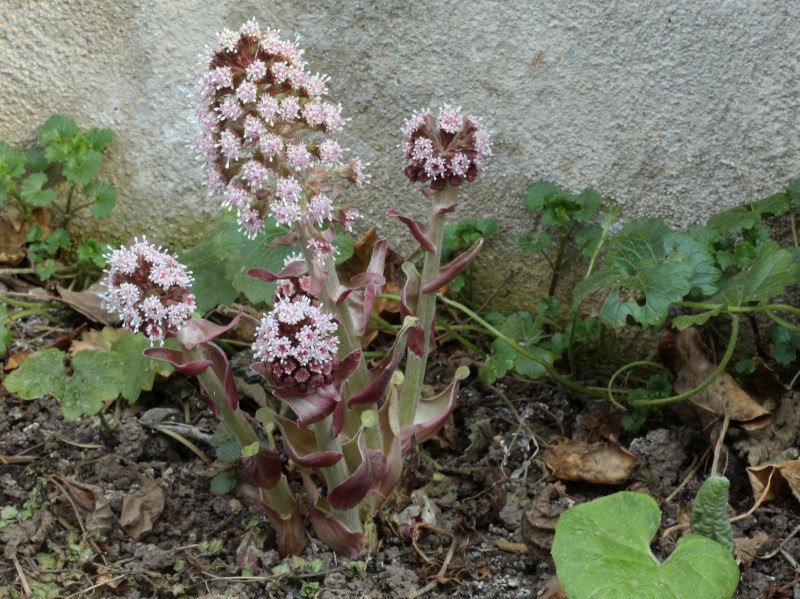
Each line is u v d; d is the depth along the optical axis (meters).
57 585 0.66
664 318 0.68
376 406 0.65
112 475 0.73
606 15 0.78
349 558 0.68
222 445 0.72
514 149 0.83
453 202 0.64
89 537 0.69
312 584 0.66
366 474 0.62
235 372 0.82
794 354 0.77
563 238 0.83
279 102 0.56
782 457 0.73
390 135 0.85
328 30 0.83
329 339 0.57
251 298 0.80
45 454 0.75
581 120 0.81
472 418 0.81
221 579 0.66
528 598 0.66
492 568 0.68
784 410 0.75
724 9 0.76
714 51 0.77
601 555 0.57
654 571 0.56
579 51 0.79
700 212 0.81
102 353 0.72
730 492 0.73
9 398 0.80
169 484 0.74
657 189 0.81
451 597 0.66
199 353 0.60
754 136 0.78
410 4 0.81
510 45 0.80
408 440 0.69
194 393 0.81
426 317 0.67
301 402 0.58
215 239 0.82
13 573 0.66
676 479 0.74
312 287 0.58
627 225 0.78
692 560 0.57
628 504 0.60
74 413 0.69
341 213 0.59
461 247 0.85
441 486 0.74
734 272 0.80
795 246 0.79
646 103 0.79
